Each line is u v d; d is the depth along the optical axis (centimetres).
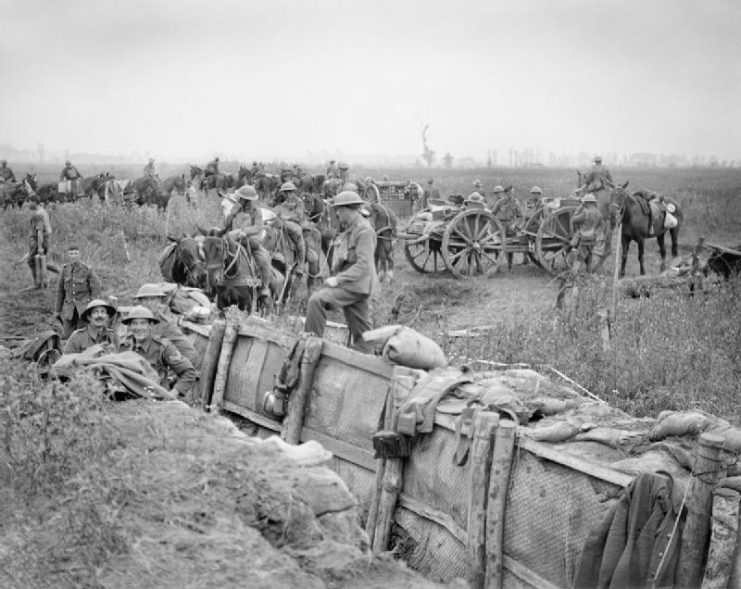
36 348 825
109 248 2247
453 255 2070
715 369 1056
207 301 1139
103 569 391
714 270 1802
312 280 1827
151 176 3156
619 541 467
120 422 555
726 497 444
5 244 2427
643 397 986
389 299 1798
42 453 469
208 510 439
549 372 1059
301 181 3080
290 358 754
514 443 546
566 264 1897
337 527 466
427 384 639
